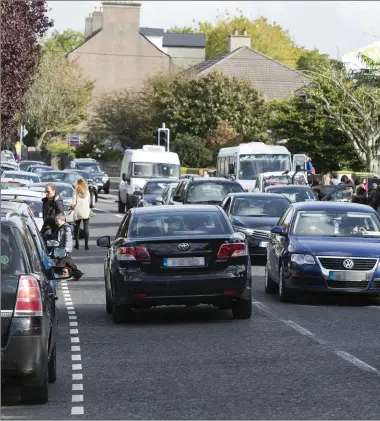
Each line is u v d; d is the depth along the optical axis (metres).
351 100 148.12
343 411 22.39
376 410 22.48
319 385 25.50
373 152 144.75
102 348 31.77
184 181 82.00
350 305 43.16
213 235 37.75
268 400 23.67
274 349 31.30
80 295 46.88
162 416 22.02
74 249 72.81
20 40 97.06
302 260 42.84
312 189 85.88
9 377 22.19
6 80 97.12
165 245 37.06
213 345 32.22
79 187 72.81
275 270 45.16
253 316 39.31
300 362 28.91
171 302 37.22
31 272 22.92
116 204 145.12
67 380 26.41
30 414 22.22
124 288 36.94
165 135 136.00
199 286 36.94
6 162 134.88
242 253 37.59
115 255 37.62
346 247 42.97
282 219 48.19
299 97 163.50
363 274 42.53
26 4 106.94
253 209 63.34
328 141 161.12
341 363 28.75
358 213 46.22
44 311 22.70
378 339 33.34
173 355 30.31
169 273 37.00
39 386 22.97
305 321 37.84
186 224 38.50
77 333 35.16
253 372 27.39
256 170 121.19
